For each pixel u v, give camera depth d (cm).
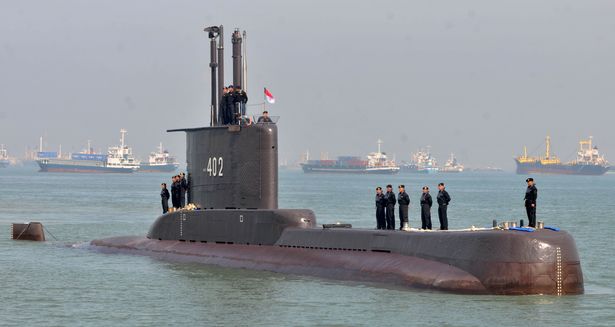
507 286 8219
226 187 11062
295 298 8500
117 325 7500
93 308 8256
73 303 8519
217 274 10050
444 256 8731
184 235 11825
